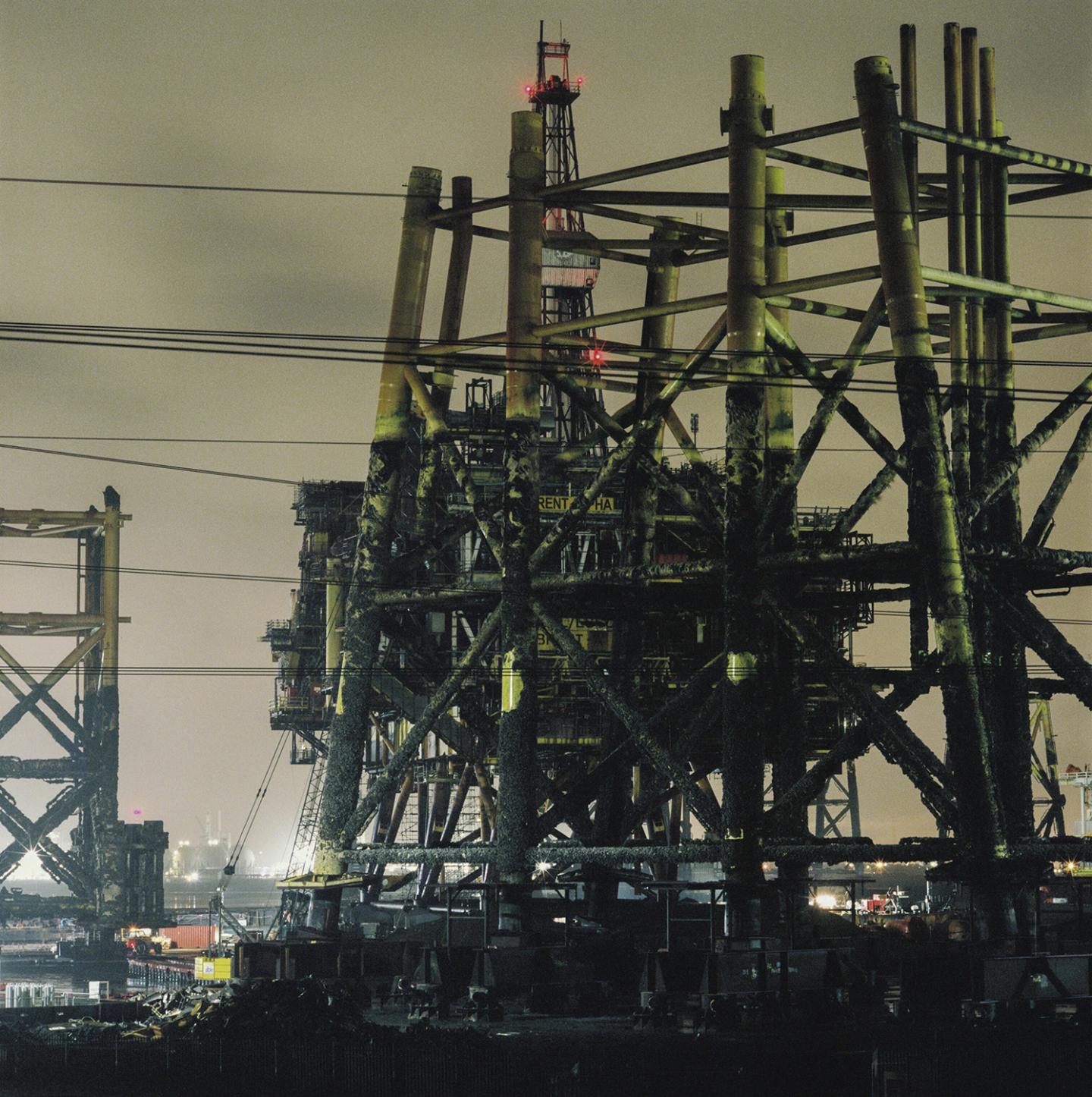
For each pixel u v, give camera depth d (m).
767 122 68.50
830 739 84.06
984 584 65.88
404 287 74.88
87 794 127.06
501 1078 41.53
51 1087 48.38
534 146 72.50
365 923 94.50
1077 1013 51.97
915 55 69.75
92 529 127.88
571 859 68.00
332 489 113.75
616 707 69.56
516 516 70.56
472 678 83.69
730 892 63.72
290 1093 45.34
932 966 56.91
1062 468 69.75
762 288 66.94
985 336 72.75
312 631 115.19
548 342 71.62
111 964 119.00
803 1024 54.62
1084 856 63.94
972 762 62.00
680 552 87.25
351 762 73.12
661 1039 52.09
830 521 86.06
